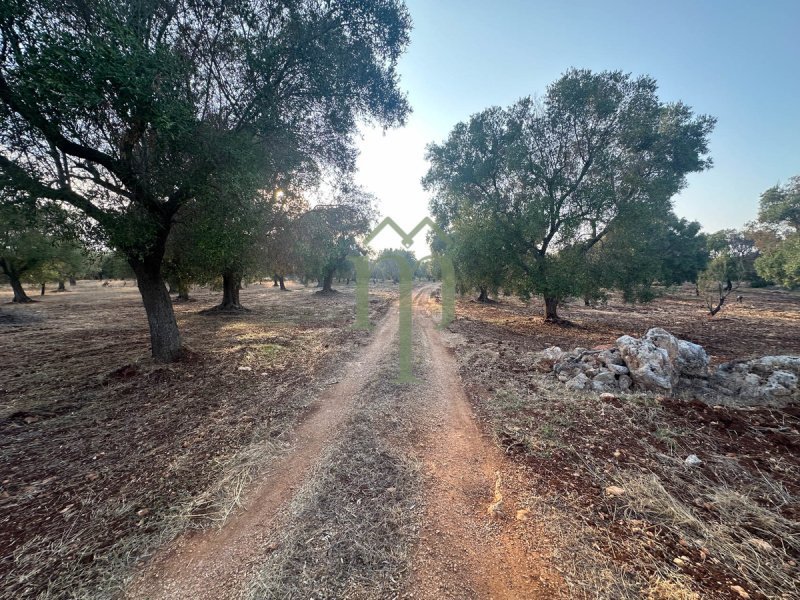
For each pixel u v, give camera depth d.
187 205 6.93
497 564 2.23
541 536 2.45
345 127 7.64
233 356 8.09
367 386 5.97
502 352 8.44
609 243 12.90
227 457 3.61
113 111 4.85
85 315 15.97
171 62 4.65
